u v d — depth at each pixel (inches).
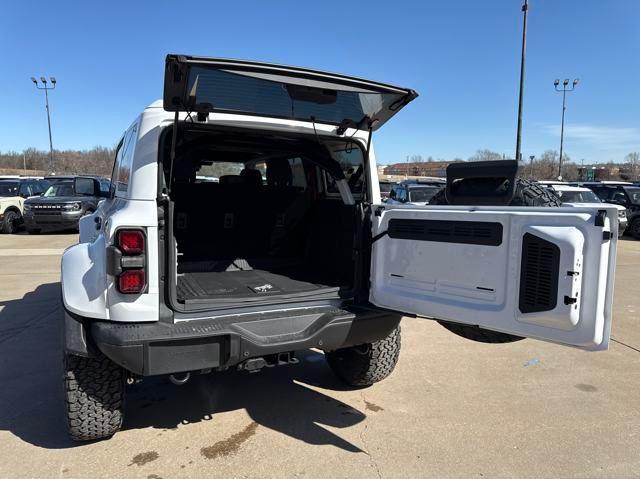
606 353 189.2
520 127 867.4
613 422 134.9
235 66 95.5
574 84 1343.5
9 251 453.7
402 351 190.2
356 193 143.4
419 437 126.3
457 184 125.3
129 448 119.9
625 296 290.5
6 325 218.2
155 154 106.3
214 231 161.6
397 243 119.0
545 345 198.2
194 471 110.7
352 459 116.0
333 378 164.1
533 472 111.7
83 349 106.4
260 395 150.6
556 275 89.5
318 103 117.7
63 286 107.2
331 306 123.2
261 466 112.9
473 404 145.2
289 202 166.6
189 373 109.2
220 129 121.3
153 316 103.7
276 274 150.2
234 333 105.2
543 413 139.9
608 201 698.2
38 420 133.0
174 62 92.1
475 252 103.1
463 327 113.9
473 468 113.0
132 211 102.7
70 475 108.7
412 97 113.2
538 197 118.9
